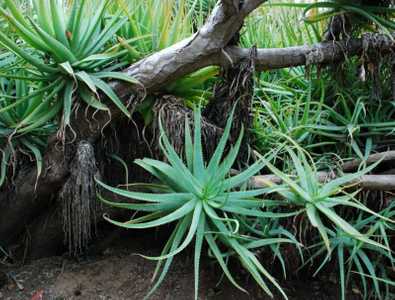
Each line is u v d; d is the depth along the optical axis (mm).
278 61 1364
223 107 1336
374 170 1503
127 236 1497
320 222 1165
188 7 1821
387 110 1602
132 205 1140
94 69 1251
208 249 1287
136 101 1246
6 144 1284
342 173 1329
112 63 1295
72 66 1203
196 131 1209
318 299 1408
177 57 1212
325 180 1330
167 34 1314
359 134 1523
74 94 1235
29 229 1413
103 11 1248
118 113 1268
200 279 1370
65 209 1239
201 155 1212
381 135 1551
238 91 1306
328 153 1472
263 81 1692
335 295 1422
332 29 1498
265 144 1451
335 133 1532
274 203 1193
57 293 1311
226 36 1211
